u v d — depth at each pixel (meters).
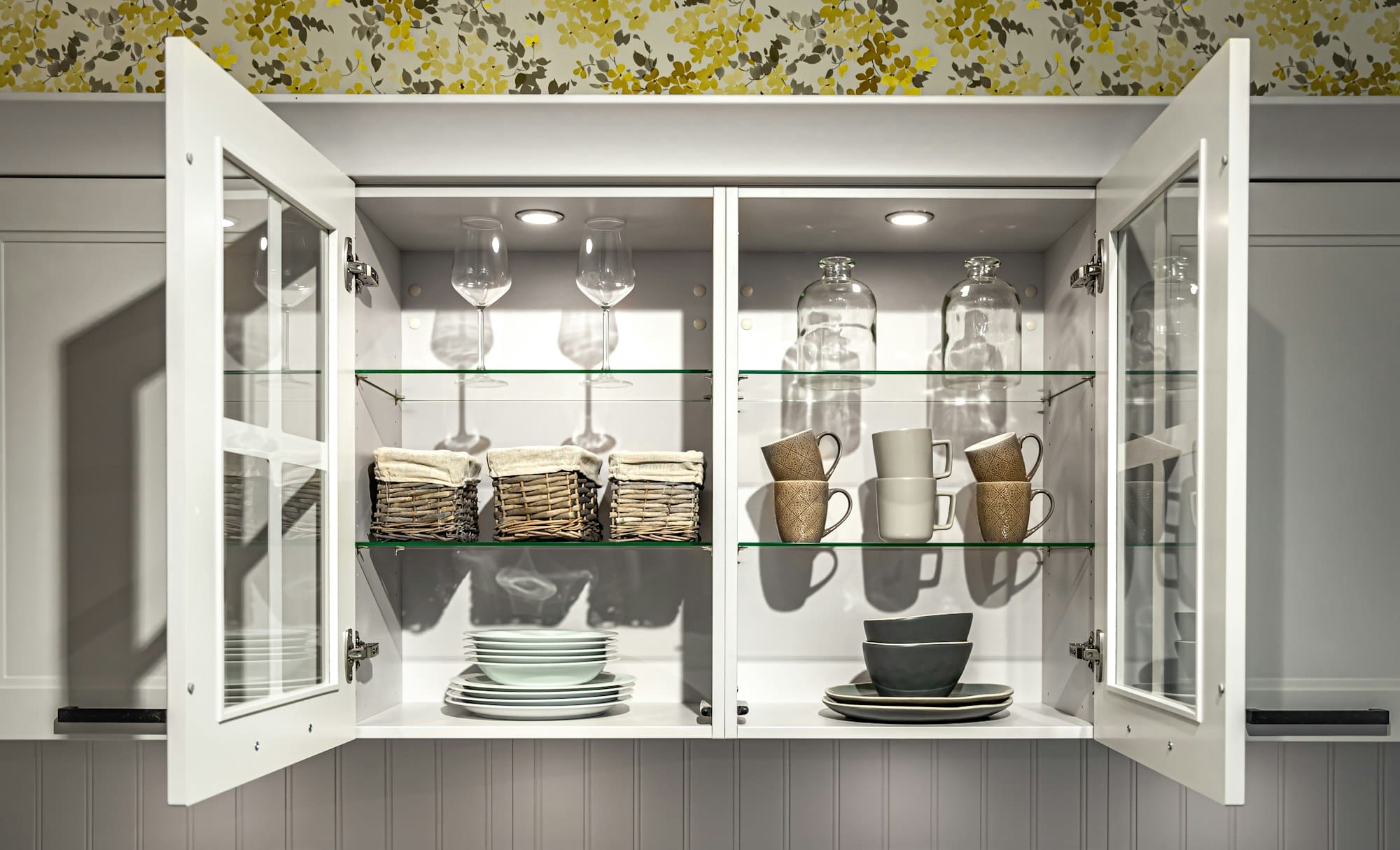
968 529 1.67
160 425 1.39
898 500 1.48
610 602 1.66
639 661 1.66
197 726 0.98
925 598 1.67
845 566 1.67
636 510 1.46
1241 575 1.01
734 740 1.72
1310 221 1.43
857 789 1.72
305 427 1.29
